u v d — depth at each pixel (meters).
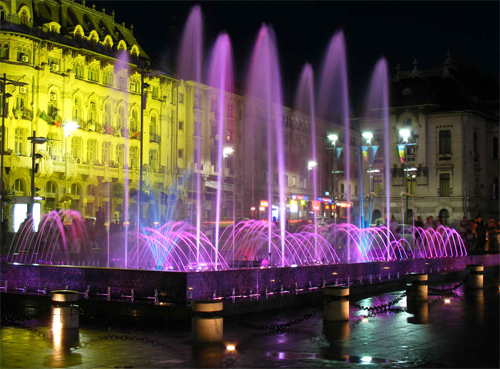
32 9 60.53
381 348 12.00
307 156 97.56
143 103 47.72
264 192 87.50
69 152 61.91
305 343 12.52
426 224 44.91
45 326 14.40
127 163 68.69
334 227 53.97
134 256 34.44
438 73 92.75
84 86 64.00
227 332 13.72
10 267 17.84
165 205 71.00
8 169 45.84
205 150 78.19
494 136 93.56
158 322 14.77
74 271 16.83
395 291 22.14
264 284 17.44
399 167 88.31
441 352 11.63
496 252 39.84
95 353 11.62
